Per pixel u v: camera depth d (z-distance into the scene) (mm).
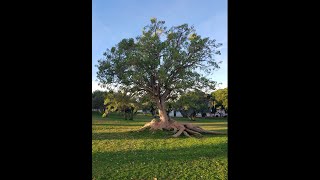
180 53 24750
